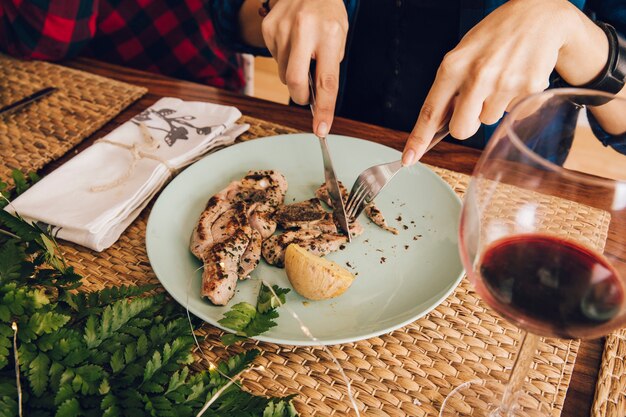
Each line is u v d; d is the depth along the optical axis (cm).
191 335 36
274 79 166
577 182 27
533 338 31
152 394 34
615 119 51
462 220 29
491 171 28
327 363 38
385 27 72
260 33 73
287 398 35
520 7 43
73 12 72
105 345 35
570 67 49
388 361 39
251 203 51
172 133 57
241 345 39
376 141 60
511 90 42
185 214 50
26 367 32
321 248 46
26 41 69
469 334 41
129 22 96
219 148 58
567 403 36
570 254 27
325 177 50
